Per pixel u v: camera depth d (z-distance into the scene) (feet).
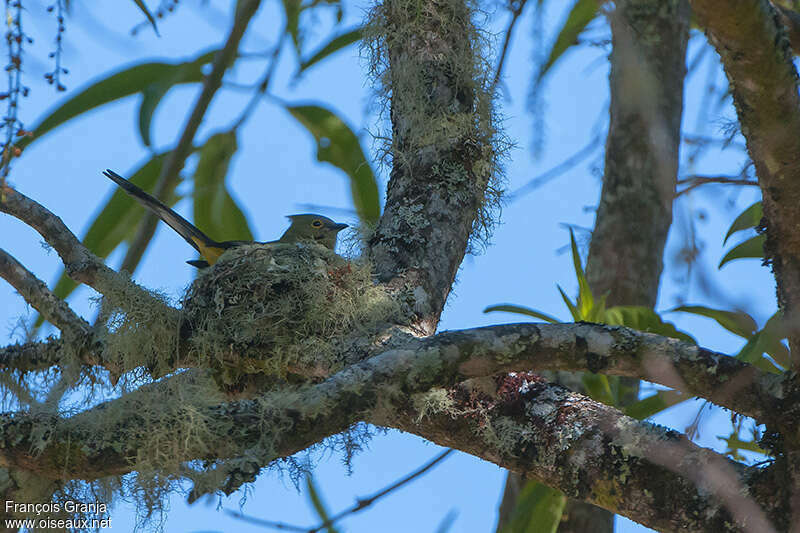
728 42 17.75
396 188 27.96
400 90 28.22
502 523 35.83
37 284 25.88
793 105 18.39
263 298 25.67
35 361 25.99
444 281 26.53
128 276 25.64
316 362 24.32
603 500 21.31
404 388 20.88
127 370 25.11
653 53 35.60
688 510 20.24
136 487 20.71
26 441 20.88
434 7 28.40
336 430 20.70
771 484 19.90
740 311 13.53
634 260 37.60
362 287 25.53
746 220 26.78
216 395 24.58
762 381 20.10
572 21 32.37
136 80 37.76
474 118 28.07
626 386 34.42
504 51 30.91
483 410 22.67
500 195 28.43
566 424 22.02
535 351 21.07
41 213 26.40
